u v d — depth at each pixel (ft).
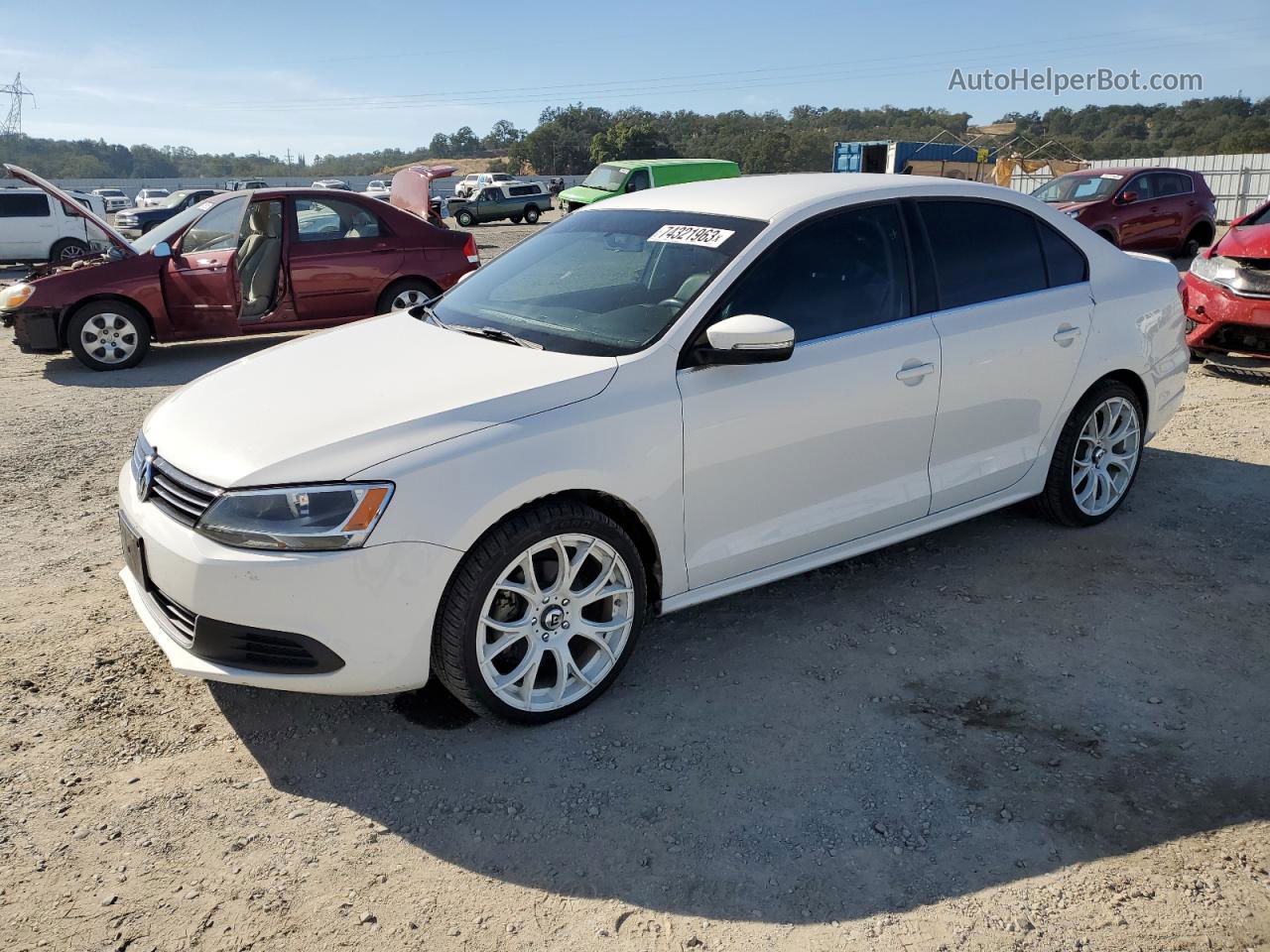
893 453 12.05
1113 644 11.55
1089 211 51.01
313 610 8.64
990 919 7.47
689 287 10.89
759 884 7.85
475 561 9.11
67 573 13.58
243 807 8.77
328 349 11.73
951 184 13.00
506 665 10.14
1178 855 8.14
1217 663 11.09
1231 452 18.47
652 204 13.20
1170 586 12.98
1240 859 8.08
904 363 11.80
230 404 10.25
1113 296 14.25
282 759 9.49
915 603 12.61
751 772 9.26
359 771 9.31
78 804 8.74
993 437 13.16
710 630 12.01
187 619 9.19
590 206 14.38
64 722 9.96
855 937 7.30
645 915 7.53
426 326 12.28
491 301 12.50
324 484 8.64
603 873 7.98
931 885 7.82
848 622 12.15
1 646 11.43
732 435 10.55
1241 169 92.17
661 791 8.98
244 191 29.19
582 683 10.25
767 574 11.41
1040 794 8.91
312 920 7.47
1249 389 23.26
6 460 19.08
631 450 9.83
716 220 11.84
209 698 10.49
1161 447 18.85
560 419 9.50
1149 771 9.24
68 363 29.99
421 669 9.16
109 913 7.49
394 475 8.71
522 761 9.45
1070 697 10.46
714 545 10.85
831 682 10.78
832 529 11.71
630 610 10.28
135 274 28.04
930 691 10.61
